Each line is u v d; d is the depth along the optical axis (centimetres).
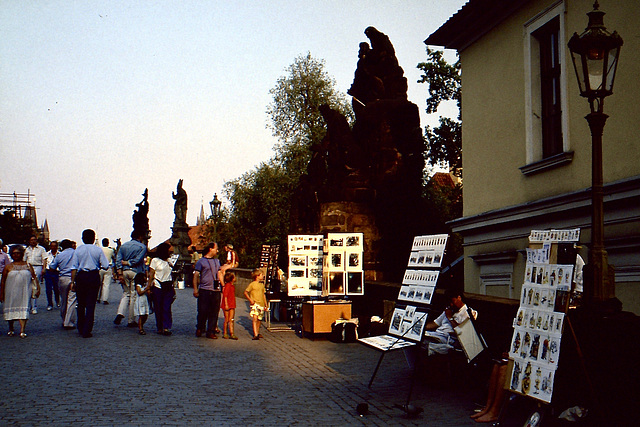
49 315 1853
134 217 4534
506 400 680
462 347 834
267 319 1661
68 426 654
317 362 1113
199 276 1452
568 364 664
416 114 2005
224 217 4588
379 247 1888
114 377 936
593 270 655
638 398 581
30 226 5538
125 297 1630
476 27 1628
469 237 1686
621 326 605
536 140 1387
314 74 4272
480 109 1633
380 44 2089
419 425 696
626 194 1075
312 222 2023
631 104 1088
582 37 686
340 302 1428
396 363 1105
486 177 1592
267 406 771
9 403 755
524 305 668
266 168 4212
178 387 874
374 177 1945
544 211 1313
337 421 707
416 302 867
